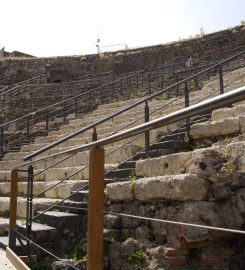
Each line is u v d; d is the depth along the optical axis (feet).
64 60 89.25
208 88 43.57
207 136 22.09
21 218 27.09
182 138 23.66
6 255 18.48
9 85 85.71
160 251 15.81
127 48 93.76
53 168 34.53
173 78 68.33
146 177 20.34
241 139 19.86
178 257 15.42
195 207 15.52
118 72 86.12
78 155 33.86
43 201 26.25
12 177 19.89
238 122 20.74
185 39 82.84
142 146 27.58
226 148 17.24
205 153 16.80
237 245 16.37
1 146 47.34
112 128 38.58
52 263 18.24
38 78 86.22
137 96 63.05
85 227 20.54
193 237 15.26
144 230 17.75
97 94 72.33
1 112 67.00
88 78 86.89
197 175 16.06
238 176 16.65
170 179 16.51
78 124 48.39
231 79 41.06
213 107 6.70
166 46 83.15
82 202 22.03
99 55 89.04
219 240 15.99
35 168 39.83
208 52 77.00
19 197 32.68
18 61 88.94
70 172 32.17
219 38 76.79
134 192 18.66
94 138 23.53
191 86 57.31
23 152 44.16
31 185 19.63
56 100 73.00
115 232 18.90
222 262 15.87
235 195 16.51
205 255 15.65
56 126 55.57
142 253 16.81
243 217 16.34
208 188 16.11
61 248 19.93
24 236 18.52
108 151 29.30
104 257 18.42
